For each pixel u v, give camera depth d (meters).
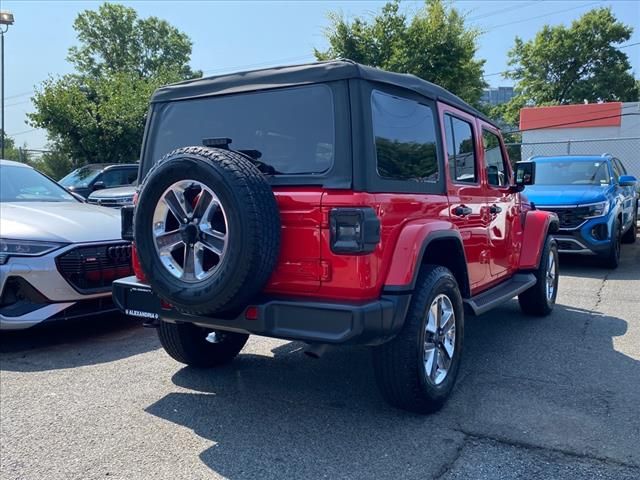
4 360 4.82
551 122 29.02
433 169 3.93
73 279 5.11
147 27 53.59
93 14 52.12
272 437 3.39
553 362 4.78
